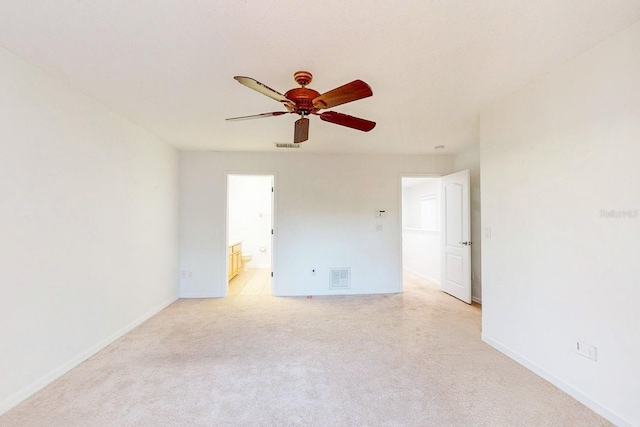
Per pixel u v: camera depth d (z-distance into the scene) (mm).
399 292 4934
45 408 1939
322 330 3301
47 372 2221
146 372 2396
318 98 1932
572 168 2045
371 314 3842
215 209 4684
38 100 2156
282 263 4770
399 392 2123
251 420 1835
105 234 2887
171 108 2906
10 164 1959
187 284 4652
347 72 2201
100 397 2061
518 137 2510
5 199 1930
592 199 1918
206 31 1723
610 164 1812
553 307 2197
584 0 1474
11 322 1965
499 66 2117
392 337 3100
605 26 1690
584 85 1957
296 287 4785
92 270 2709
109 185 2945
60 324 2348
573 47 1892
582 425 1784
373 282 4902
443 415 1875
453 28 1698
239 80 1707
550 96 2205
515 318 2562
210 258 4684
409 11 1552
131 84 2404
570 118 2053
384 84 2393
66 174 2412
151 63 2084
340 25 1668
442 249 4988
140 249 3516
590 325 1935
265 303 4344
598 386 1883
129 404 1985
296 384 2229
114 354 2711
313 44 1854
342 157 4875
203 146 4363
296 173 4805
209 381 2268
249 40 1812
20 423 1798
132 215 3348
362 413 1898
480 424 1793
